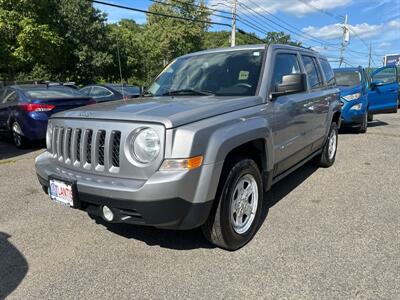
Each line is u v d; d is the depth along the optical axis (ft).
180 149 9.23
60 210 14.98
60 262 10.89
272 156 12.60
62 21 105.09
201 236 12.35
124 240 12.20
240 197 11.45
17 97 28.22
